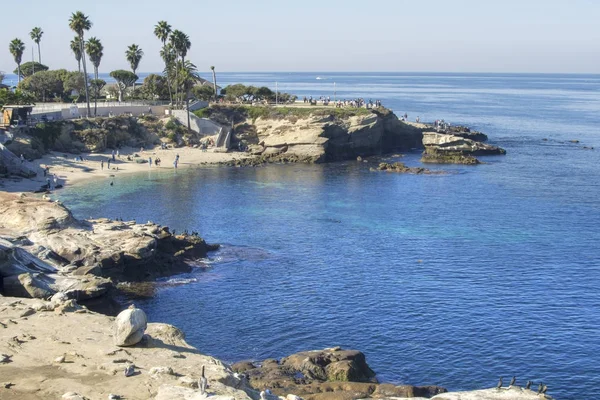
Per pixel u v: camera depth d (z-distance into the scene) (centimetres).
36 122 12912
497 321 5544
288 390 4100
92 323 4053
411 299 6056
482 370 4719
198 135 15462
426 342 5159
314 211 9706
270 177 12562
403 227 8731
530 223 8900
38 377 3206
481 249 7650
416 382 4547
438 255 7431
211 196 10662
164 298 6081
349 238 8188
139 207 9694
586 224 8812
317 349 5038
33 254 5962
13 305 4334
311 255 7462
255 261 7231
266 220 9119
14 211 6744
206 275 6762
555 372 4694
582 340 5184
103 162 12988
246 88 19525
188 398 2900
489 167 13788
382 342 5159
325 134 14925
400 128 16850
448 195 10850
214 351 4994
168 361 3484
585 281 6512
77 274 5881
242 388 3388
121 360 3428
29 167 11425
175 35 16150
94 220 7531
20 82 18462
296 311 5781
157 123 15125
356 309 5828
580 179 12244
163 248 7131
